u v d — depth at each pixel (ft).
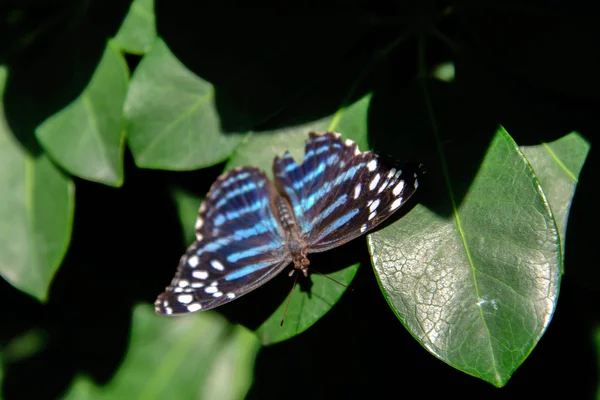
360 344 1.63
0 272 1.54
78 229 1.64
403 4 1.54
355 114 1.51
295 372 1.65
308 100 1.52
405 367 1.63
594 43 1.49
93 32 1.53
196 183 1.63
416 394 1.63
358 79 1.52
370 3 1.53
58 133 1.53
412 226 1.47
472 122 1.48
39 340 1.71
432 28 1.53
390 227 1.47
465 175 1.47
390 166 1.48
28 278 1.55
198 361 1.73
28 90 1.54
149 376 1.72
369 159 1.49
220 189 1.53
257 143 1.52
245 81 1.51
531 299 1.44
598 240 1.46
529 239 1.45
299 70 1.51
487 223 1.46
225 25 1.51
